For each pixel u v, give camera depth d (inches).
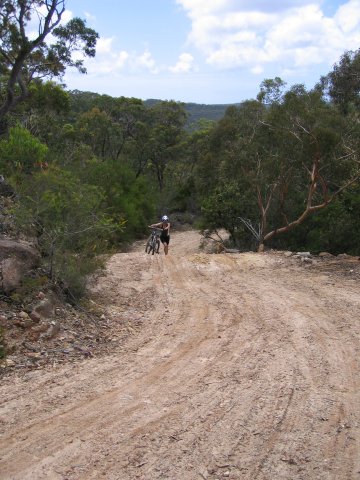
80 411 191.2
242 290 432.5
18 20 747.4
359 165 923.4
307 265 570.3
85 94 2506.2
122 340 286.0
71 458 157.5
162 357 258.4
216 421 185.6
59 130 1427.2
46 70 902.4
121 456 159.5
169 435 173.9
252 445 169.0
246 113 1226.6
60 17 771.4
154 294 406.6
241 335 300.7
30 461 155.3
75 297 332.2
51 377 223.3
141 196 1717.5
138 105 2250.2
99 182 1341.0
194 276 494.9
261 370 241.4
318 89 980.6
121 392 210.5
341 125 896.3
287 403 203.2
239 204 1200.2
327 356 263.9
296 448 167.6
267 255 634.8
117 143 2202.3
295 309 364.8
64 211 338.6
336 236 967.0
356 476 151.7
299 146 951.0
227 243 1371.8
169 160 2405.3
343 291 429.1
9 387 209.9
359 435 177.2
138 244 1526.8
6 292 279.3
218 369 241.9
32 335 259.4
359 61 901.8
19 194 345.4
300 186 1184.8
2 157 535.5
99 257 366.0
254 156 1181.1
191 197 2438.5
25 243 318.3
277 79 1207.6
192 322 328.2
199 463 156.9
